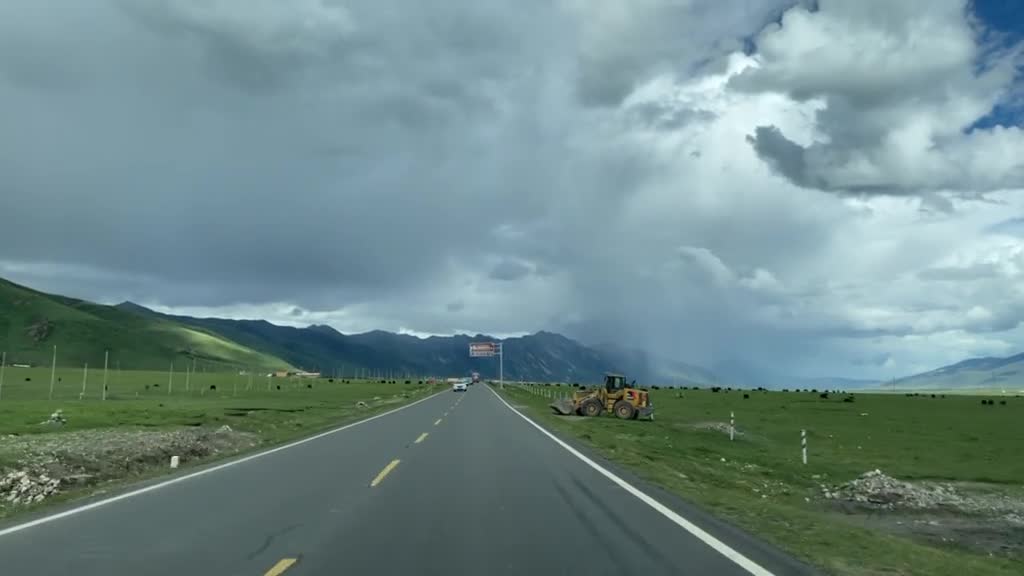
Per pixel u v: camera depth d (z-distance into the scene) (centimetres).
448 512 1184
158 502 1275
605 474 1714
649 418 5175
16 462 1720
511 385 16675
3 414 3697
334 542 948
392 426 3391
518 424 3594
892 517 2205
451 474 1683
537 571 806
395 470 1752
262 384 13275
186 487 1462
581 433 3192
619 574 796
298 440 2630
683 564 844
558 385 15188
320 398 7469
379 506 1239
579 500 1323
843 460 3603
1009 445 4294
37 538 971
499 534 1008
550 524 1088
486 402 6688
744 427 5041
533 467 1841
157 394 7919
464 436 2814
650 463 2131
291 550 901
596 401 5059
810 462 3475
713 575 794
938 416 6519
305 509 1205
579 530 1043
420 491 1416
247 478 1603
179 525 1063
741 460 3344
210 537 978
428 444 2461
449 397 8238
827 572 836
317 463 1902
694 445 3669
